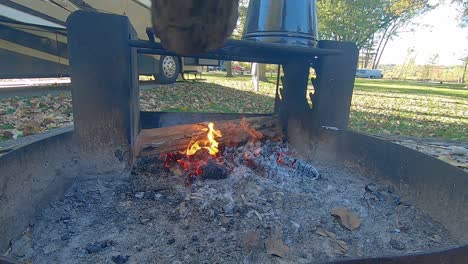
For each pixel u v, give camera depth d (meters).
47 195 1.54
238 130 2.51
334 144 2.30
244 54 2.10
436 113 6.45
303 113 2.51
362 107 7.21
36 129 3.07
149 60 7.88
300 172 2.11
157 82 8.75
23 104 4.32
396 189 1.83
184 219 1.49
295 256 1.27
